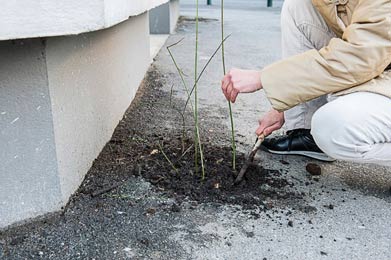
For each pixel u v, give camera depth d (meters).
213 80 2.80
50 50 1.08
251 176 1.45
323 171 1.53
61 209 1.20
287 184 1.42
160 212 1.23
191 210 1.24
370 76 1.17
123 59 2.00
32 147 1.12
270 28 5.55
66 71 1.21
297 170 1.52
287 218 1.22
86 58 1.39
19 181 1.13
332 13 1.27
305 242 1.12
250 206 1.28
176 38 4.51
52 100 1.11
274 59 3.55
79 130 1.33
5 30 0.89
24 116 1.09
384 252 1.09
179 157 1.55
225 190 1.35
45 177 1.16
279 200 1.32
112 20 1.09
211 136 1.81
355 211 1.27
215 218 1.21
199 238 1.12
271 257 1.05
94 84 1.49
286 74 1.20
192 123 1.97
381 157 1.29
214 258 1.04
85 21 0.99
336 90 1.20
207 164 1.50
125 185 1.36
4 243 1.08
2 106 1.06
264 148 1.65
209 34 4.88
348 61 1.14
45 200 1.17
